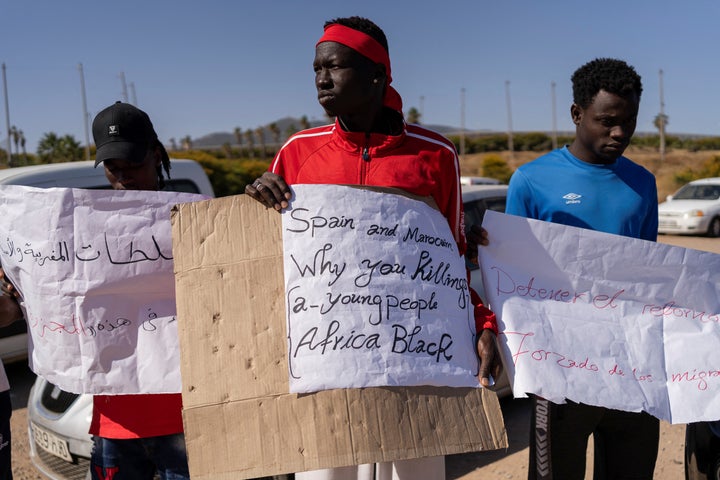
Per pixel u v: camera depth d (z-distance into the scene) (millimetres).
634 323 2494
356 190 2148
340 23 2242
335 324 2049
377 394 2037
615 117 2451
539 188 2646
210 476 2018
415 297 2129
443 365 2115
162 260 2295
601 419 2623
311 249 2090
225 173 37781
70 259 2266
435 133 2412
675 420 2387
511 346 2365
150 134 2439
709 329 2525
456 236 2426
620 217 2590
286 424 2021
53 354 2299
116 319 2289
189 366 2086
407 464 2383
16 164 59469
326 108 2260
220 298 2105
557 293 2479
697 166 53188
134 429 2365
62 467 3746
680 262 2502
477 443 2090
